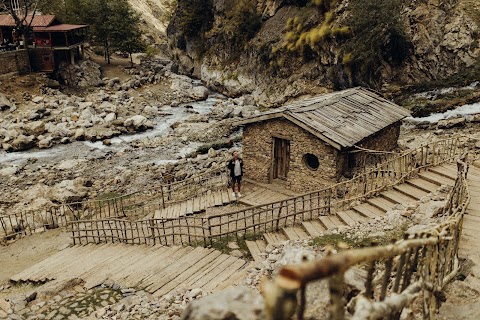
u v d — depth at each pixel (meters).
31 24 51.59
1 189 27.77
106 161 32.56
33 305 13.73
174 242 18.16
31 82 48.16
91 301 13.74
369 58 39.69
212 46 59.12
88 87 51.91
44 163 32.50
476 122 30.39
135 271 15.32
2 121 39.94
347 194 18.58
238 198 21.03
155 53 71.00
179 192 24.22
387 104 24.19
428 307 7.16
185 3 62.41
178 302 12.76
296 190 20.98
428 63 39.28
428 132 31.03
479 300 8.41
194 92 51.84
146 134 39.09
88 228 21.58
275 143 21.83
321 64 44.41
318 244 14.59
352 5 42.22
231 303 5.36
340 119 20.88
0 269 18.39
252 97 49.91
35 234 21.62
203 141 36.53
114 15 59.62
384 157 22.77
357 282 7.45
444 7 39.53
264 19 53.16
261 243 16.69
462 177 12.62
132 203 24.28
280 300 3.12
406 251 5.92
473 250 10.49
